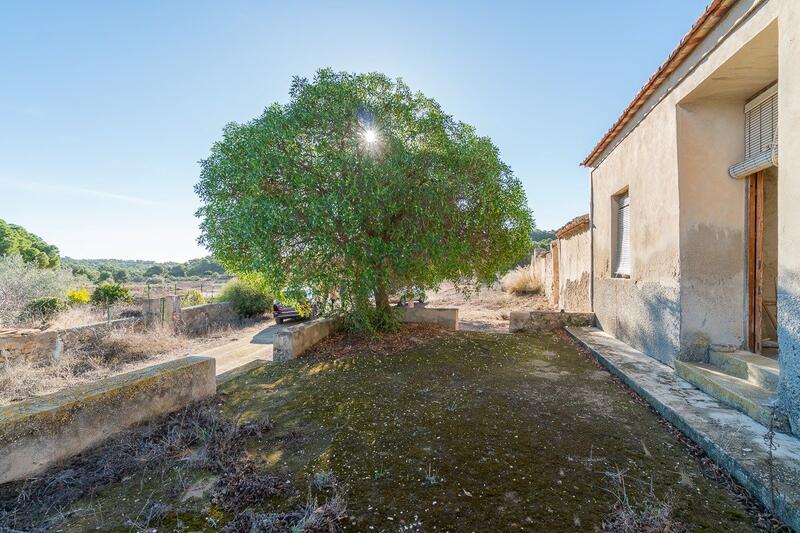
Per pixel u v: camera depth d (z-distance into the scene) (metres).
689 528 2.03
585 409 3.74
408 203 6.23
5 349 6.36
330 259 6.18
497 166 6.76
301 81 6.21
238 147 6.16
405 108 6.60
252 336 10.23
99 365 6.95
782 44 3.02
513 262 7.70
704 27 3.86
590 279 8.14
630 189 6.00
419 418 3.59
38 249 26.14
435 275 7.18
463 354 6.06
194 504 2.36
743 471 2.41
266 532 2.04
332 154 6.01
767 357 4.11
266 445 3.14
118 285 12.48
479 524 2.10
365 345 6.82
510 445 3.01
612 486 2.43
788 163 2.94
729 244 4.47
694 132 4.53
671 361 4.75
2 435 2.52
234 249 6.73
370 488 2.47
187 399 4.05
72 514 2.27
